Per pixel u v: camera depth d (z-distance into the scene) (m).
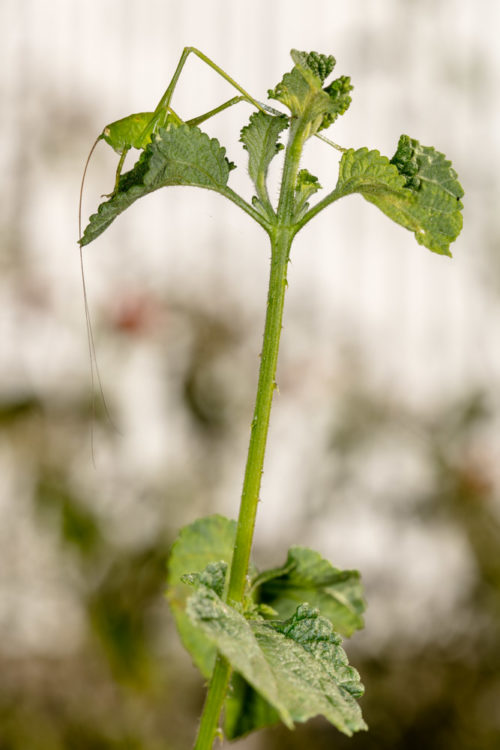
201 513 0.91
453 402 1.02
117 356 0.88
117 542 0.87
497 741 0.89
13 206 0.96
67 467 0.85
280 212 0.34
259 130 0.35
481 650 0.98
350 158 0.34
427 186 0.34
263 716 0.37
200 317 0.94
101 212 0.34
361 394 1.02
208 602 0.32
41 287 0.90
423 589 1.04
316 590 0.37
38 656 0.94
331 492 1.00
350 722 0.31
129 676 0.84
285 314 1.05
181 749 0.87
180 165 0.34
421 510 0.96
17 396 0.85
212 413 0.92
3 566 0.91
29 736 0.83
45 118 1.00
